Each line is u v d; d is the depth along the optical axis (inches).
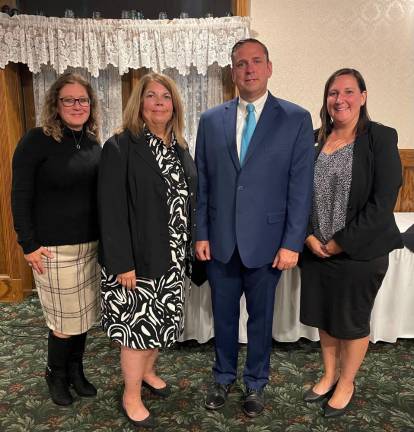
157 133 64.7
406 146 118.4
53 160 64.1
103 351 93.7
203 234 71.1
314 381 82.6
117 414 72.6
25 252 65.7
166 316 64.5
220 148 67.3
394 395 78.0
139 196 60.7
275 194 66.9
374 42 112.7
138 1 120.8
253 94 66.6
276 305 93.0
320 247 68.3
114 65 111.9
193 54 111.2
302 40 112.7
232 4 117.5
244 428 69.3
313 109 116.3
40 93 118.6
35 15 109.7
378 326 94.0
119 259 60.8
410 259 91.0
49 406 74.6
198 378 83.8
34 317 111.2
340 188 66.6
